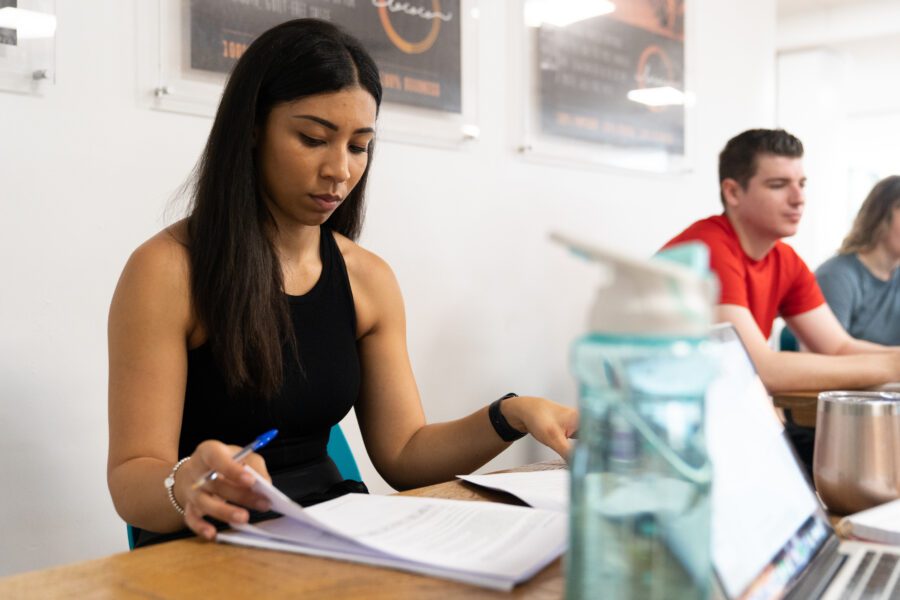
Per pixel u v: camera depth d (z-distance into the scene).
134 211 1.73
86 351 1.66
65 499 1.63
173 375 1.05
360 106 1.11
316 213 1.15
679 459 0.42
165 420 1.02
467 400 2.46
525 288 2.64
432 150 2.34
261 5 1.93
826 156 6.50
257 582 0.63
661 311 0.40
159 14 1.75
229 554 0.71
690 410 0.42
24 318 1.57
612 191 2.99
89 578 0.65
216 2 1.85
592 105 2.88
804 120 6.50
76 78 1.63
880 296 2.76
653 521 0.41
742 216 2.37
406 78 2.25
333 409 1.23
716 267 2.29
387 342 1.35
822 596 0.58
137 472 0.92
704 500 0.42
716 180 3.56
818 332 2.53
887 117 8.19
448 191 2.39
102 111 1.67
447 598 0.60
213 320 1.09
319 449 1.25
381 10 2.18
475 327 2.48
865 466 0.84
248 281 1.10
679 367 0.41
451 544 0.70
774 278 2.46
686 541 0.42
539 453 2.73
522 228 2.63
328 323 1.24
